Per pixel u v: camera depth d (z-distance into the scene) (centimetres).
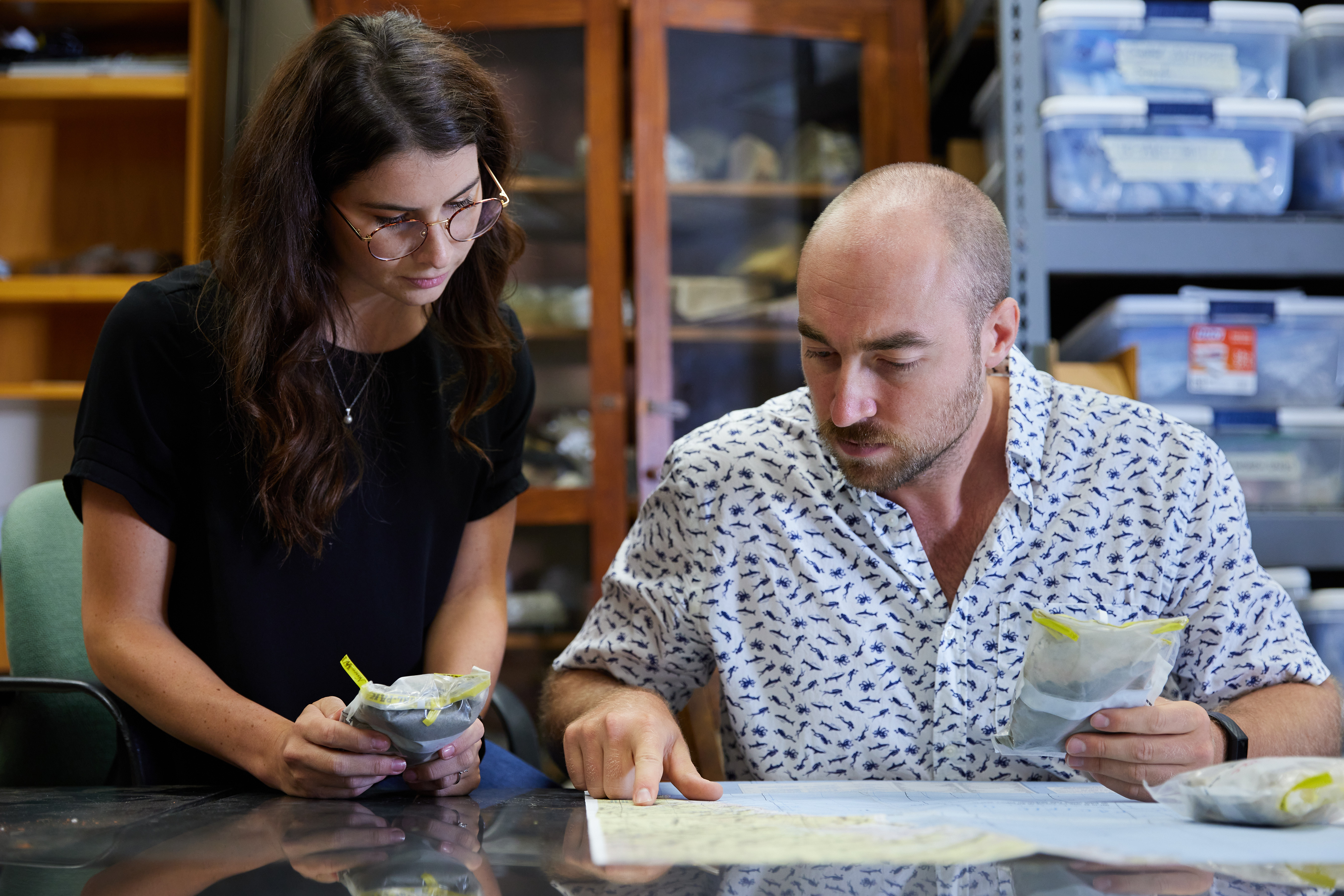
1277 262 203
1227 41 207
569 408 244
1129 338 201
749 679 110
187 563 108
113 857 58
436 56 103
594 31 247
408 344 117
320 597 108
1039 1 208
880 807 78
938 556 111
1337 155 205
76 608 145
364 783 87
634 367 250
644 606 115
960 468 107
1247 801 65
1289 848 58
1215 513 108
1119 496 108
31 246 273
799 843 60
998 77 216
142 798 85
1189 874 52
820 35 253
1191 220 202
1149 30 206
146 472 103
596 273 244
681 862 55
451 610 120
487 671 109
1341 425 199
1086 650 77
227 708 96
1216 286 227
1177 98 203
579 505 240
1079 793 87
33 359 271
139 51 275
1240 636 106
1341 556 196
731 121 251
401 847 61
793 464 111
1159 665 78
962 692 105
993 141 228
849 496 109
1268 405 202
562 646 238
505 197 110
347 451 110
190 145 252
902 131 253
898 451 98
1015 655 106
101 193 275
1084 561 108
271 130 101
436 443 117
